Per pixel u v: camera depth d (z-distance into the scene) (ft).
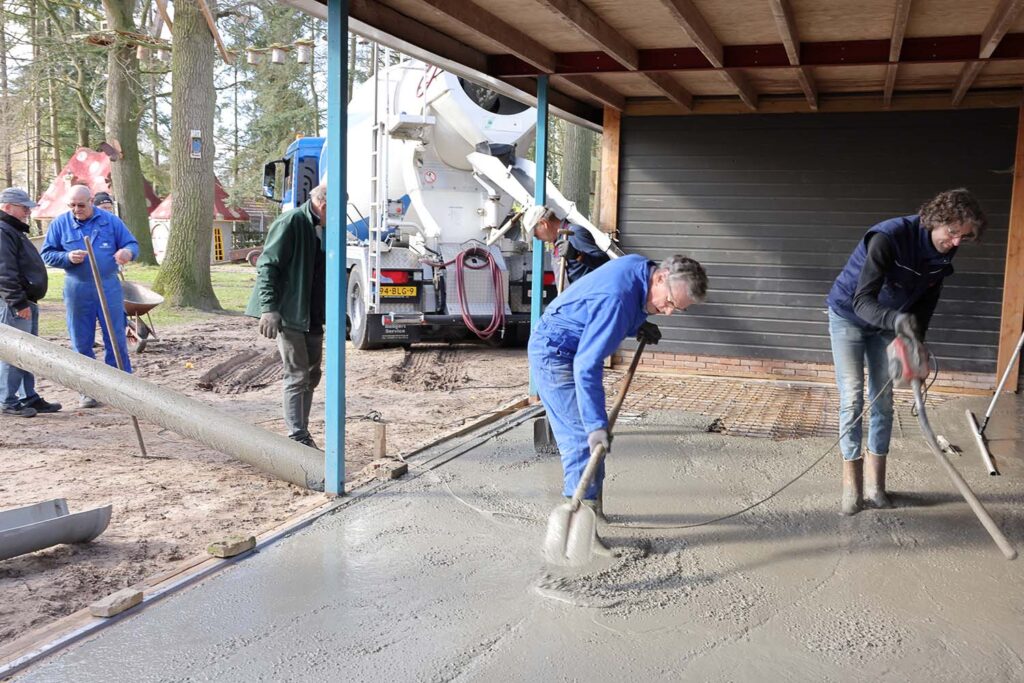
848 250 28.55
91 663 9.40
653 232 30.35
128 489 16.12
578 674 9.36
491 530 13.87
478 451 19.07
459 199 34.58
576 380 11.68
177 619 10.51
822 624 10.70
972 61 20.15
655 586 11.79
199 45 48.14
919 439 20.90
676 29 19.80
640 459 18.69
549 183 26.30
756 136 29.07
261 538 13.25
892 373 12.41
